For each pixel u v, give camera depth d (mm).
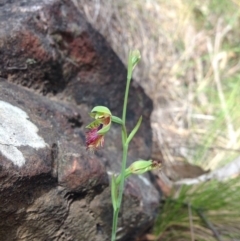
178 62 543
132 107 353
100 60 323
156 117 491
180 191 376
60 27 300
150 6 553
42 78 293
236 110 509
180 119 501
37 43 284
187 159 459
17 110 244
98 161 253
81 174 241
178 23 569
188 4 588
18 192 216
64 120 274
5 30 274
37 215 232
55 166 232
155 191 319
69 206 245
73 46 309
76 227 255
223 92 537
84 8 461
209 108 516
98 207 258
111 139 330
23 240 237
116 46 481
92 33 316
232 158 454
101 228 269
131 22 516
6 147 212
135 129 221
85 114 315
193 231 351
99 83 328
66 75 309
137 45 510
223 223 365
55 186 234
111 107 338
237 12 604
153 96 501
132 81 350
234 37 590
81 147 259
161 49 538
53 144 238
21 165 212
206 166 452
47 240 247
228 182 390
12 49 274
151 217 298
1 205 213
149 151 360
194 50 561
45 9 294
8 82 271
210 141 477
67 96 315
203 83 536
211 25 588
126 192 276
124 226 283
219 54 564
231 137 483
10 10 289
